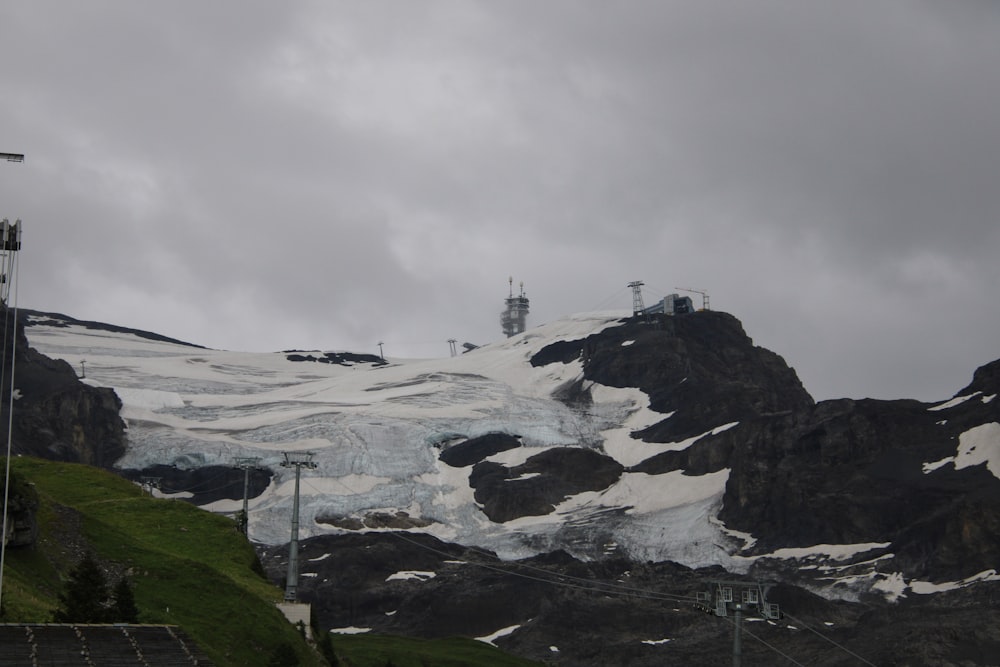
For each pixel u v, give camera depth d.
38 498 184.62
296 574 195.75
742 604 151.62
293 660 163.50
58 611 131.00
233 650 164.50
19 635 96.19
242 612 174.38
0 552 126.31
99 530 186.50
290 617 187.38
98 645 97.25
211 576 181.38
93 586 137.12
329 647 190.00
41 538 172.12
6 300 122.69
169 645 99.88
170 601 171.50
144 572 177.12
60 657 94.38
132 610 137.00
